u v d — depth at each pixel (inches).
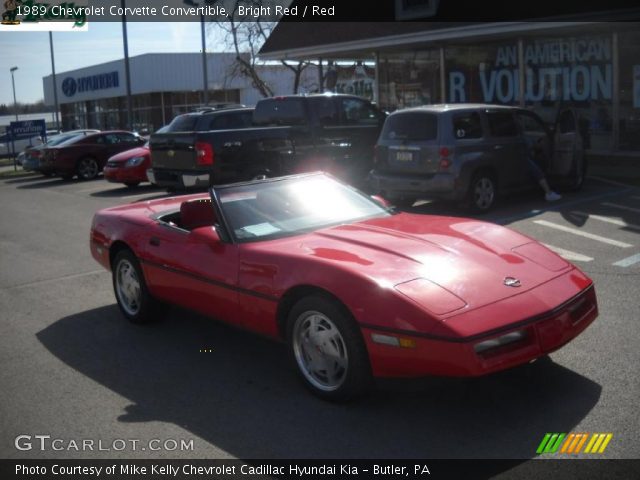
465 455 134.9
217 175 460.1
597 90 588.1
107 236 239.5
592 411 149.9
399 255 164.1
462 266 159.6
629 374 168.2
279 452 140.6
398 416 153.6
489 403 156.8
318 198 209.6
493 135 403.5
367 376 153.6
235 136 462.9
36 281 309.9
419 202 453.7
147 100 1641.2
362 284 150.3
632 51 560.4
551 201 427.5
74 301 272.5
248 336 217.5
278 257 171.2
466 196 388.2
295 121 493.7
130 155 660.1
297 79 1023.0
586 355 181.3
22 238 427.5
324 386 163.2
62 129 2143.2
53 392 180.2
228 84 1549.0
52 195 663.1
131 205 258.2
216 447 144.5
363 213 208.1
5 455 146.6
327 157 499.8
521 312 146.0
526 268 163.5
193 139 458.6
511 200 442.0
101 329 233.3
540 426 144.8
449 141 383.2
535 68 629.0
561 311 151.7
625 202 407.8
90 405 170.7
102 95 1775.3
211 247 191.6
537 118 445.7
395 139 407.5
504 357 141.9
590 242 312.7
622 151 579.2
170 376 186.9
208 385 179.0
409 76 741.3
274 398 167.8
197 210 225.6
